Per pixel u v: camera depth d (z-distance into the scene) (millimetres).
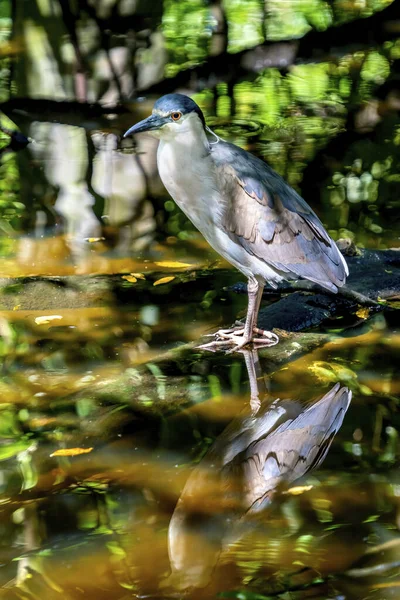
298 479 7367
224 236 10258
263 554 6387
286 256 10148
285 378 9250
